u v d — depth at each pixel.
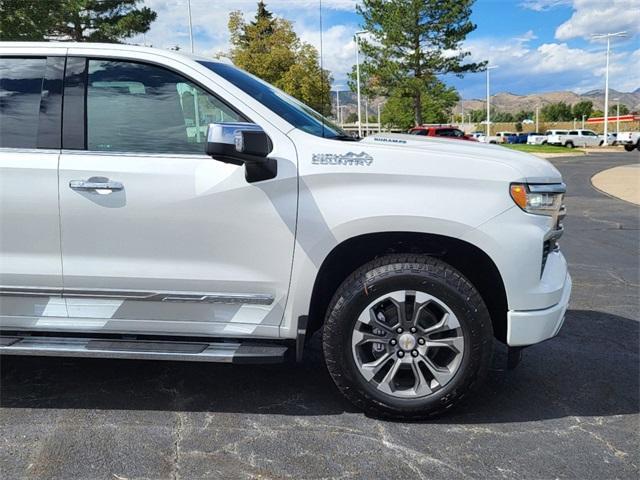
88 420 3.21
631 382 3.75
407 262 3.08
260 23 29.47
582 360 4.09
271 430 3.12
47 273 3.20
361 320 3.10
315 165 3.08
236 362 3.11
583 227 9.79
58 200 3.14
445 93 46.00
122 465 2.78
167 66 3.24
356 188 3.06
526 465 2.80
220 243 3.14
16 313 3.29
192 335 3.28
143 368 3.93
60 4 16.48
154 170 3.13
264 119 3.19
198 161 3.15
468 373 3.08
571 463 2.82
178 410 3.34
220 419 3.24
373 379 3.16
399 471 2.75
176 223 3.13
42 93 3.25
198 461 2.82
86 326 3.28
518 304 3.07
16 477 2.66
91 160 3.15
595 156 36.25
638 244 8.30
